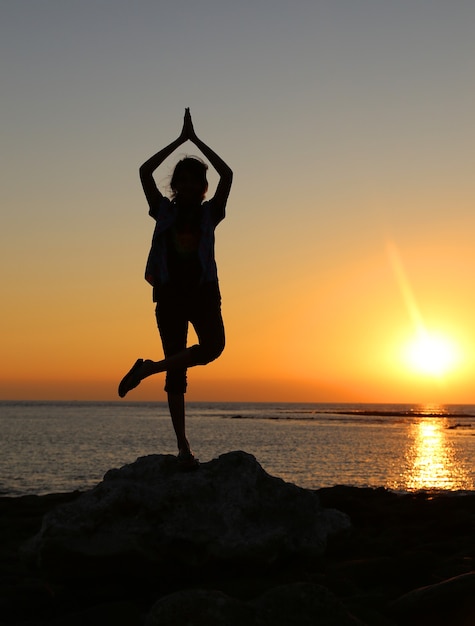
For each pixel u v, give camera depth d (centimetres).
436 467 3778
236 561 556
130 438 6662
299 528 609
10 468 3544
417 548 689
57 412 19938
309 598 427
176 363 522
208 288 537
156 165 556
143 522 564
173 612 413
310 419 14550
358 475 3247
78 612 514
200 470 621
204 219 538
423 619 461
